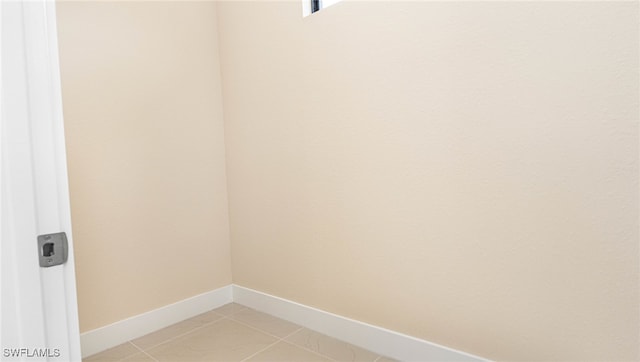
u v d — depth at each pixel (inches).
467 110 59.6
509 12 55.0
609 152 48.5
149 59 86.9
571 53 50.5
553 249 53.2
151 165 86.9
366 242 73.7
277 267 91.4
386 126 69.1
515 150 55.6
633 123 46.8
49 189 26.1
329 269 80.4
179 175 92.3
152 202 87.0
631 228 47.5
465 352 61.9
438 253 64.1
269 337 80.7
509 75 55.4
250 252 97.8
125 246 82.2
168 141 90.1
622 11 46.8
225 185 102.4
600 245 49.7
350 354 72.4
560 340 53.2
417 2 63.8
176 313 90.4
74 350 27.7
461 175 60.8
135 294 83.6
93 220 77.2
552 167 52.7
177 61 92.4
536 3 52.7
